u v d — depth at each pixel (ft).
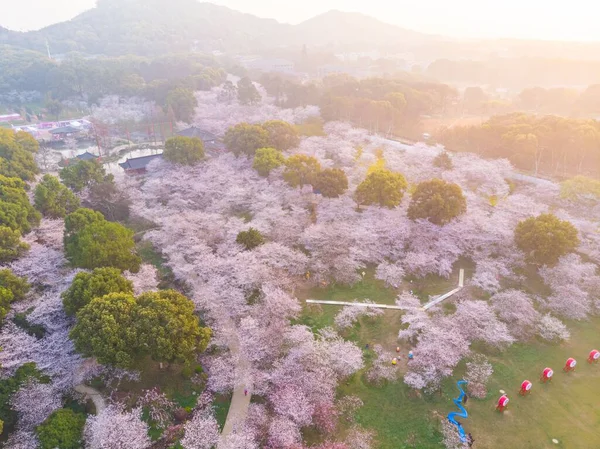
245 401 137.80
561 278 187.73
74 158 387.14
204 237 217.56
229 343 157.07
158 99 531.91
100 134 445.37
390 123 429.38
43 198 235.40
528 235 194.39
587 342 164.55
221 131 410.93
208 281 184.34
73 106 590.96
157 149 418.92
